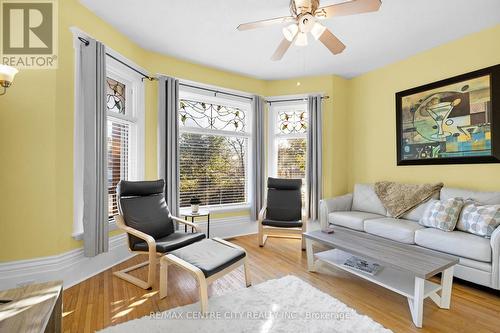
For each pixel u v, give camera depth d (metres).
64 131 2.38
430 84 3.34
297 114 4.59
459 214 2.62
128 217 2.63
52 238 2.27
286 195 4.01
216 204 4.23
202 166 4.13
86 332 1.70
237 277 2.58
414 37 3.09
